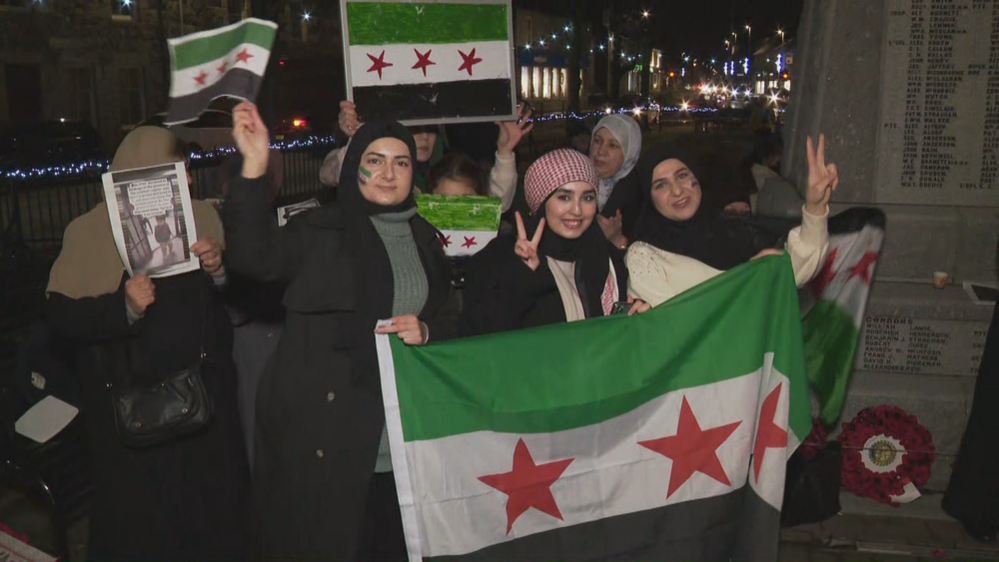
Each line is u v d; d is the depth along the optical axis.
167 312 3.39
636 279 3.48
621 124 4.76
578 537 3.19
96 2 27.64
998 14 5.18
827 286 4.44
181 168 3.30
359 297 3.09
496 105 4.51
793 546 4.27
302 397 3.09
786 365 3.26
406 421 3.04
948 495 4.49
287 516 3.11
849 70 5.36
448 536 3.09
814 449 4.46
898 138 5.34
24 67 25.52
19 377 3.75
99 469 3.37
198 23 31.69
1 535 3.96
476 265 3.44
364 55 4.37
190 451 3.40
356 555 3.10
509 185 4.80
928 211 5.20
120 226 3.21
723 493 3.26
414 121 4.44
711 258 3.75
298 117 21.75
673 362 3.21
